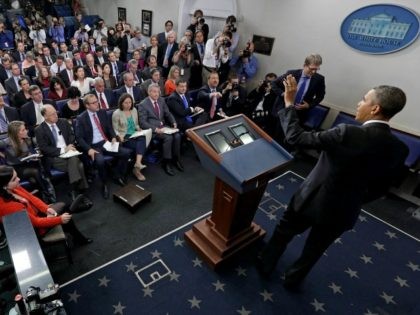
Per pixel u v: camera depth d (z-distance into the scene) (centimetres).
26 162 272
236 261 241
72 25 949
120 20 857
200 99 411
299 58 458
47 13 1003
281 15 461
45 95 428
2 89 464
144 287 214
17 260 134
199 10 566
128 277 220
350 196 162
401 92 140
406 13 338
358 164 148
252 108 468
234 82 449
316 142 149
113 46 754
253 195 210
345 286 231
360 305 217
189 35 554
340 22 397
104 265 228
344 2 386
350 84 408
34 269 131
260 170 186
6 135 284
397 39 350
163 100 381
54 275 217
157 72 438
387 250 272
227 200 208
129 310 198
